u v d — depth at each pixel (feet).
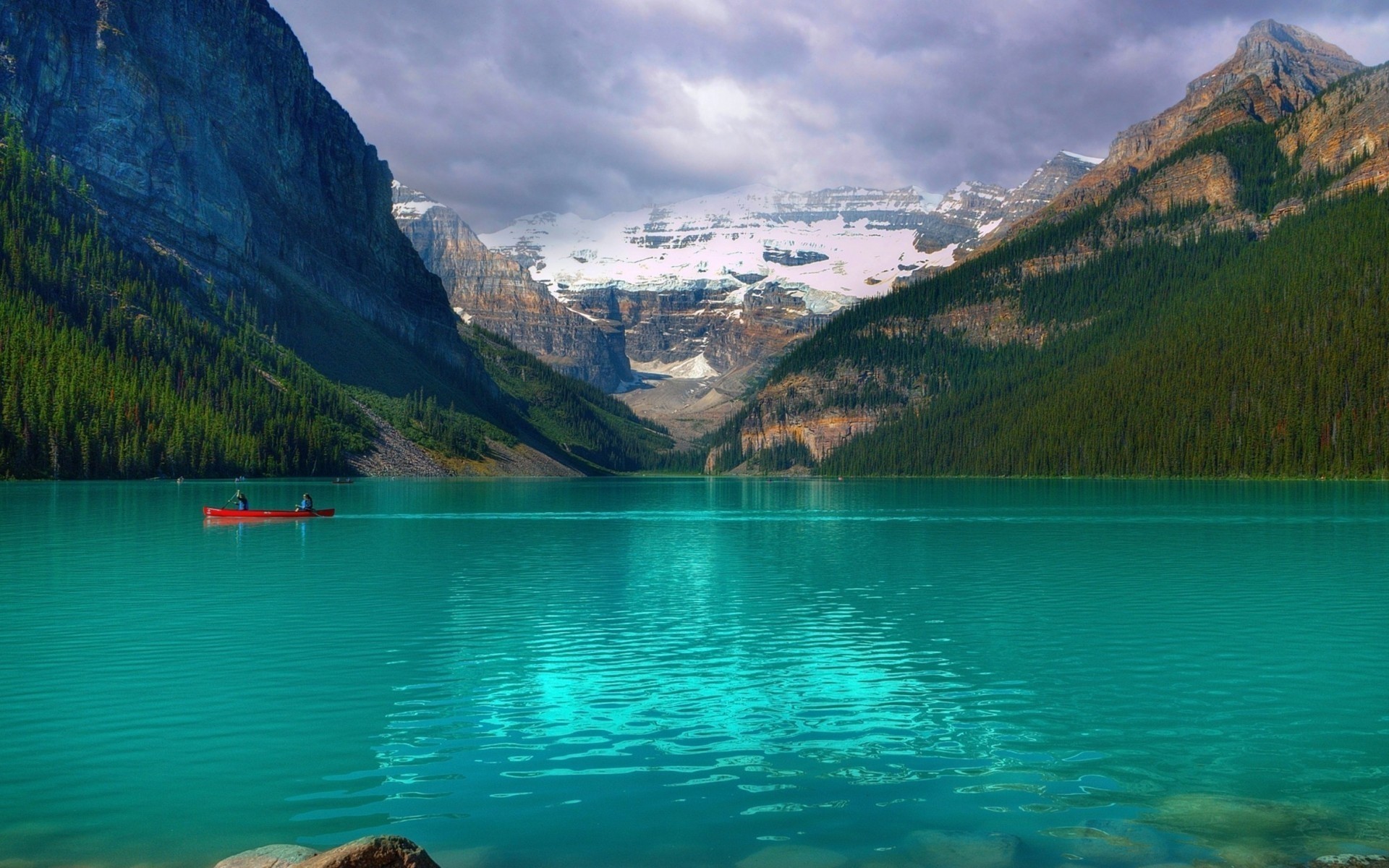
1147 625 144.05
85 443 602.03
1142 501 474.49
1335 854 63.10
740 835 66.69
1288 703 100.48
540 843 65.46
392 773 79.20
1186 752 84.99
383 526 334.24
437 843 65.77
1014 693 104.68
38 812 70.95
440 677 111.45
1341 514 374.02
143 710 97.30
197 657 121.29
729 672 114.32
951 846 64.64
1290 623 145.69
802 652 125.59
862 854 63.52
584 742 87.30
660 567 217.77
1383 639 133.08
